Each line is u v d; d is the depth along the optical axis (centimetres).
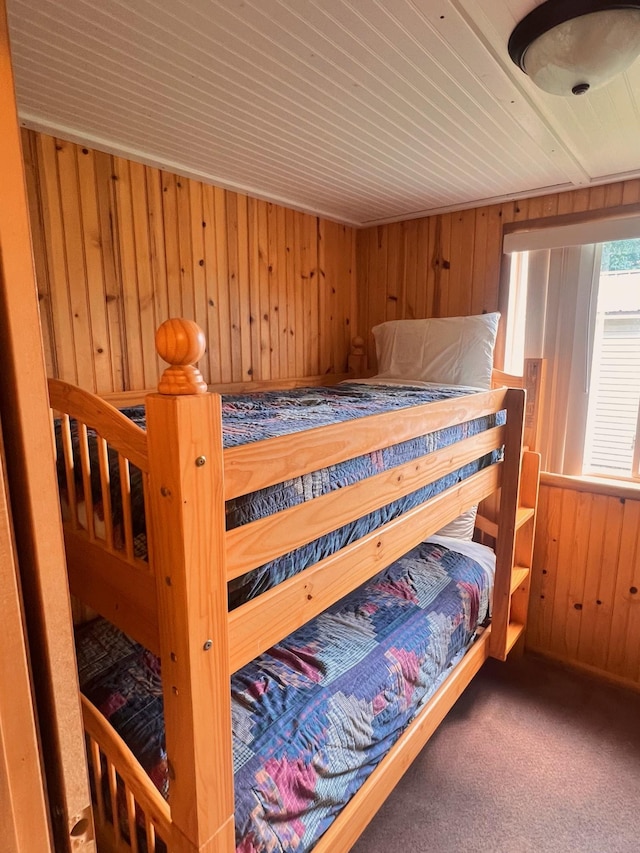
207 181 218
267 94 144
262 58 126
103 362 191
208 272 224
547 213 241
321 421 132
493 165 201
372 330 291
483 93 144
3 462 42
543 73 120
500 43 120
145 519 90
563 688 239
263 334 253
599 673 247
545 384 248
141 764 120
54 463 47
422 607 190
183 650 79
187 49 122
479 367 240
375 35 117
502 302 256
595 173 211
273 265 255
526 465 244
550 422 250
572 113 157
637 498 230
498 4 106
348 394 209
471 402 168
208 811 86
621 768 191
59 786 51
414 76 135
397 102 150
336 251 292
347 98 147
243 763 117
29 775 46
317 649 161
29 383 44
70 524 116
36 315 44
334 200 248
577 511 247
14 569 43
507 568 215
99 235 186
